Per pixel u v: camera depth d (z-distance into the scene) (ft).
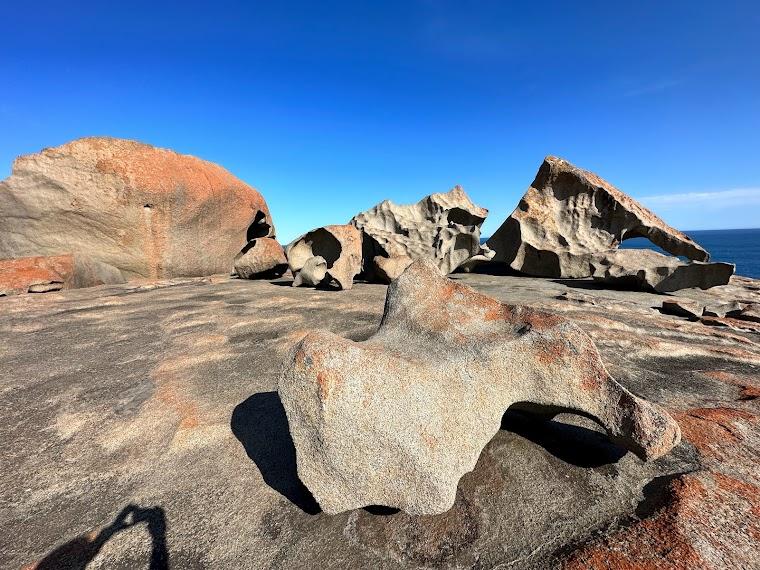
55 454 6.77
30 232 25.30
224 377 9.62
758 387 8.79
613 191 28.45
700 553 4.40
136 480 6.06
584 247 27.89
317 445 4.99
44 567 4.61
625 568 4.27
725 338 12.58
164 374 9.91
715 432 6.80
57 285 22.57
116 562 4.66
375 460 4.93
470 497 5.42
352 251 23.30
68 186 25.14
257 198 35.73
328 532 5.00
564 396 5.62
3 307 18.06
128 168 26.30
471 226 29.27
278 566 4.57
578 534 4.83
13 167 24.29
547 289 22.44
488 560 4.56
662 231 26.48
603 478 5.74
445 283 7.70
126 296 20.88
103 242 26.76
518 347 5.94
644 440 5.10
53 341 12.91
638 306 16.93
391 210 30.60
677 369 9.95
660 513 5.01
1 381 9.75
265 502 5.52
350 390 4.98
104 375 10.01
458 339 6.38
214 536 4.99
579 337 5.79
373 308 16.89
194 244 29.89
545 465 6.01
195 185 28.99
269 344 12.13
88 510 5.49
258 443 6.82
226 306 17.99
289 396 5.21
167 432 7.27
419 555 4.66
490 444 6.45
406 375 5.31
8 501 5.70
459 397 5.47
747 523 4.82
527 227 29.07
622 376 9.44
